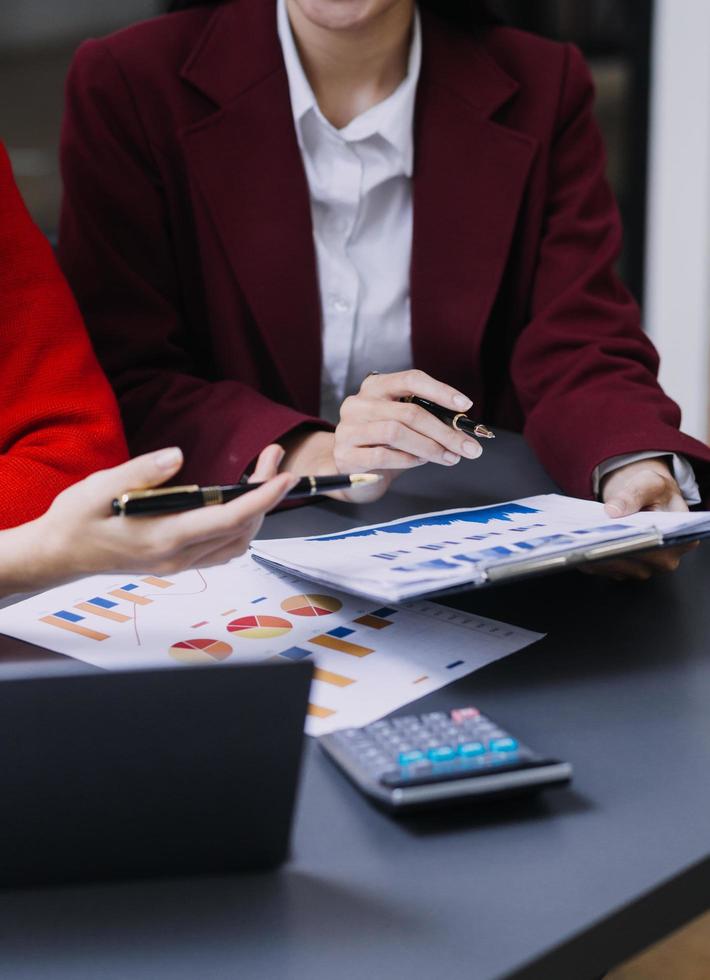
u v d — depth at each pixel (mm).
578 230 1401
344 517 1021
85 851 513
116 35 1357
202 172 1312
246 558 904
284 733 508
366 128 1336
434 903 502
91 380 1055
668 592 857
